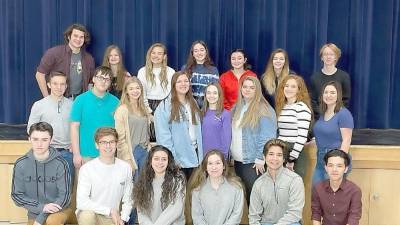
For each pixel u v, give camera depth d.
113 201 3.16
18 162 3.17
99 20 4.20
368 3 4.04
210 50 4.19
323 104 3.38
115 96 3.71
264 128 3.31
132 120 3.35
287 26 4.15
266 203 3.12
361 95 4.14
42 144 3.10
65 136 3.56
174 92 3.32
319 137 3.35
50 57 3.86
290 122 3.33
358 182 3.70
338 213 3.04
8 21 4.19
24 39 4.22
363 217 3.73
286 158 3.16
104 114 3.43
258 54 4.18
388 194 3.69
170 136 3.33
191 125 3.34
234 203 3.14
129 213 3.15
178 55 4.21
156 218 3.13
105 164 3.13
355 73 4.14
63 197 3.17
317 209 3.09
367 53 4.09
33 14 4.18
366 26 4.07
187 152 3.33
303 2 4.11
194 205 3.17
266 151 3.06
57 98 3.53
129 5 4.16
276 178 3.10
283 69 3.74
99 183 3.12
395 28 4.09
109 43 4.21
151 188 3.11
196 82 3.80
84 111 3.40
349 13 4.10
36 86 4.25
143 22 4.18
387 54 4.09
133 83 3.33
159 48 3.77
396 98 4.18
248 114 3.30
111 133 3.08
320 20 4.11
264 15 4.13
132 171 3.32
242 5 4.12
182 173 3.14
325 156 3.00
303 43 4.15
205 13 4.17
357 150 3.59
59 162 3.19
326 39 4.12
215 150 3.10
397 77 4.15
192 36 4.20
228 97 3.79
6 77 4.25
